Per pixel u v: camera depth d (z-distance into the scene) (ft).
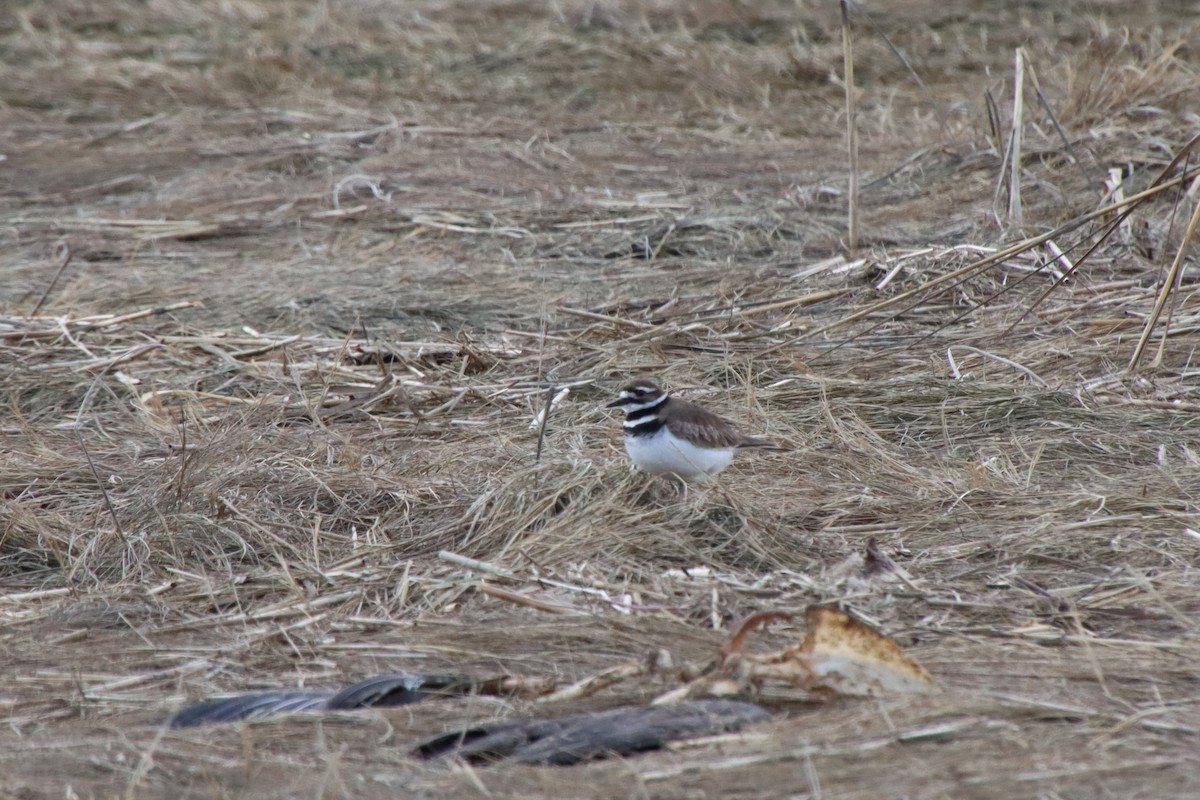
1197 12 96.37
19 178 73.51
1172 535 32.65
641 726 23.95
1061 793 21.08
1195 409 40.37
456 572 32.14
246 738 23.75
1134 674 25.72
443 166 71.72
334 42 98.43
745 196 65.67
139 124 82.33
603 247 59.62
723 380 44.83
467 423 42.14
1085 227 54.34
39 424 43.55
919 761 22.18
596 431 40.88
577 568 32.07
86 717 26.35
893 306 49.65
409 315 52.34
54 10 107.86
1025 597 29.84
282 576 32.65
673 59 91.15
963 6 101.55
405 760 23.39
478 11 106.42
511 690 26.14
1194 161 58.44
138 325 51.60
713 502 34.09
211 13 107.76
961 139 68.39
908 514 34.83
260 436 40.81
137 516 35.78
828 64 90.58
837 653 25.40
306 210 66.54
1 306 54.19
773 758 22.45
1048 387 42.22
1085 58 73.05
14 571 34.47
